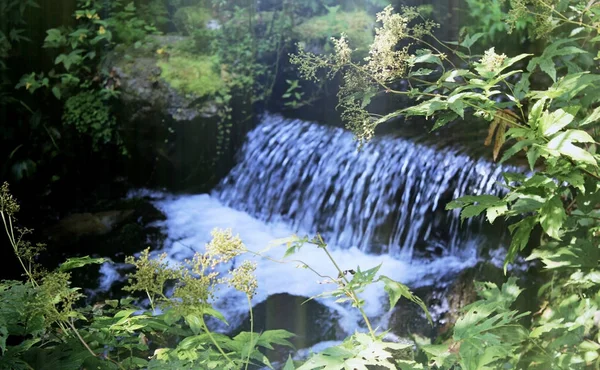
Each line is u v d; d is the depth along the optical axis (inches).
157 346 104.2
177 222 235.1
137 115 255.6
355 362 60.5
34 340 66.9
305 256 202.7
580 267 82.9
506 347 64.8
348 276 183.9
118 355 71.6
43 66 271.7
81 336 69.9
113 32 281.1
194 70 263.1
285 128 255.4
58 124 260.7
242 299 173.3
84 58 270.2
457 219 186.2
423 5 258.4
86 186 257.9
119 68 261.9
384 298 167.5
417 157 205.6
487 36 249.8
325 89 260.7
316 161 233.1
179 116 253.8
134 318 70.9
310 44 269.4
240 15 281.4
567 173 70.2
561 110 66.1
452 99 67.8
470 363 62.2
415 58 77.1
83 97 260.8
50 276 67.7
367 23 271.3
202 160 257.9
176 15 295.7
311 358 62.1
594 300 81.0
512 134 69.1
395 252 198.4
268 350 146.6
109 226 229.0
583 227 89.2
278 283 183.0
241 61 267.4
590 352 77.0
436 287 171.3
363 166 217.8
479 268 168.7
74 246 216.7
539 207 73.3
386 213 205.8
